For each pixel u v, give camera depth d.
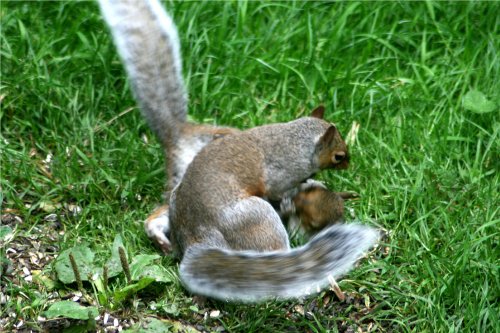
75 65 11.64
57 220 9.84
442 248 9.33
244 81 11.54
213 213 8.73
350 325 8.67
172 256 9.31
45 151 10.76
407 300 8.84
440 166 10.38
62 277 8.79
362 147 10.70
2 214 9.79
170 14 12.12
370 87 11.38
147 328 8.32
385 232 9.69
